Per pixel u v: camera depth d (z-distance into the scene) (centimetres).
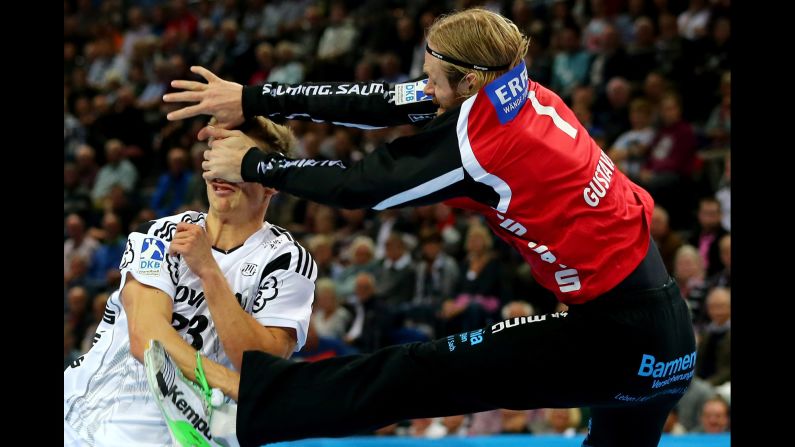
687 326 468
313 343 1213
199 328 486
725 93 1496
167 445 475
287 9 2420
